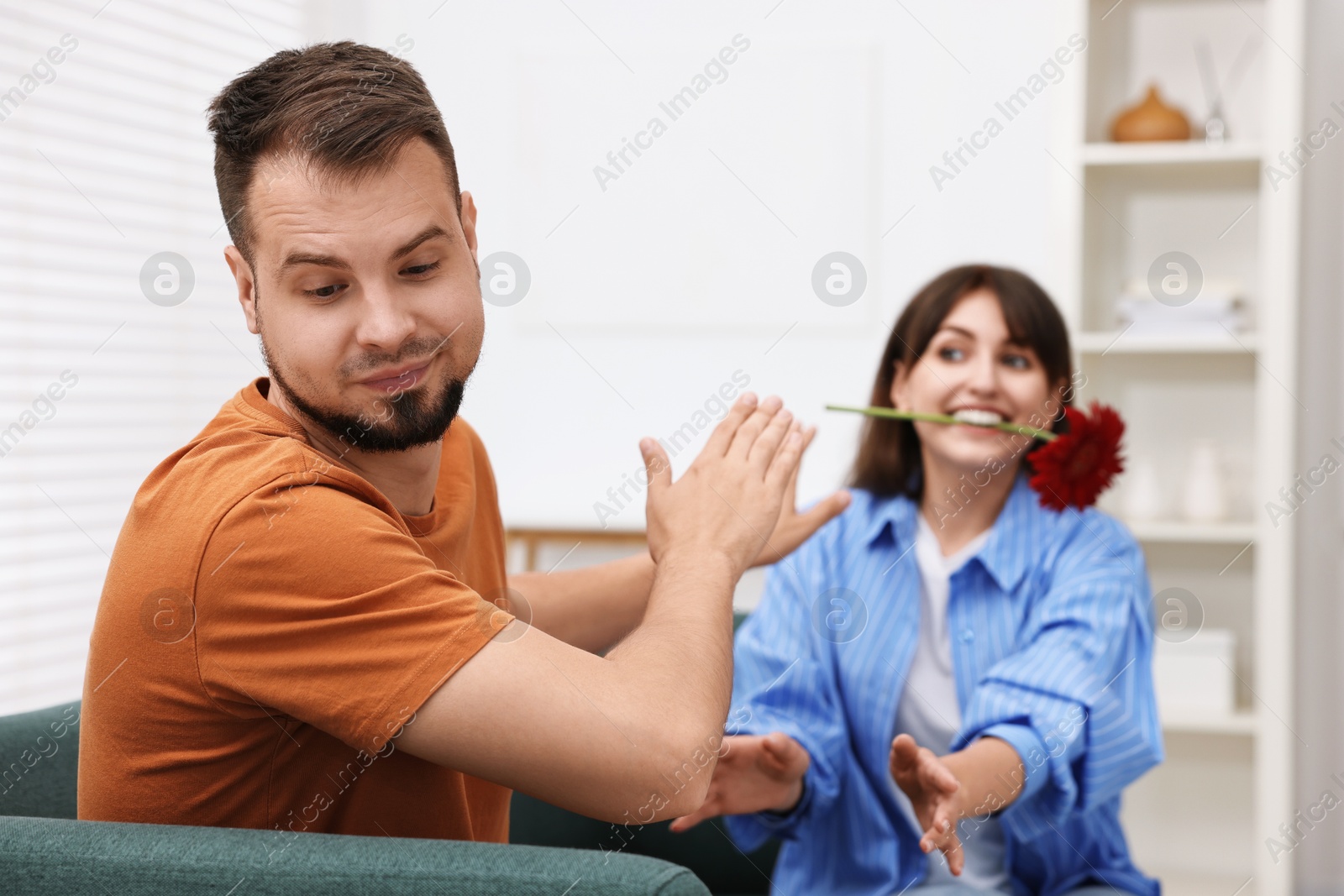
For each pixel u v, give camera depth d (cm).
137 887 68
